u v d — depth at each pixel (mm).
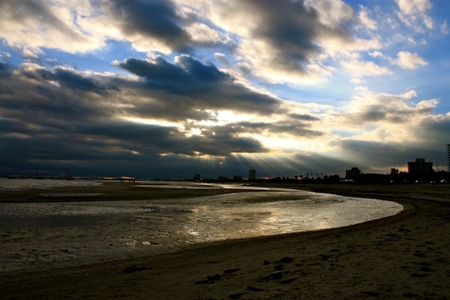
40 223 18750
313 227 18484
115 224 18578
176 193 52250
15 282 8008
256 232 16594
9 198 34625
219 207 29844
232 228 17766
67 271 9117
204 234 15797
